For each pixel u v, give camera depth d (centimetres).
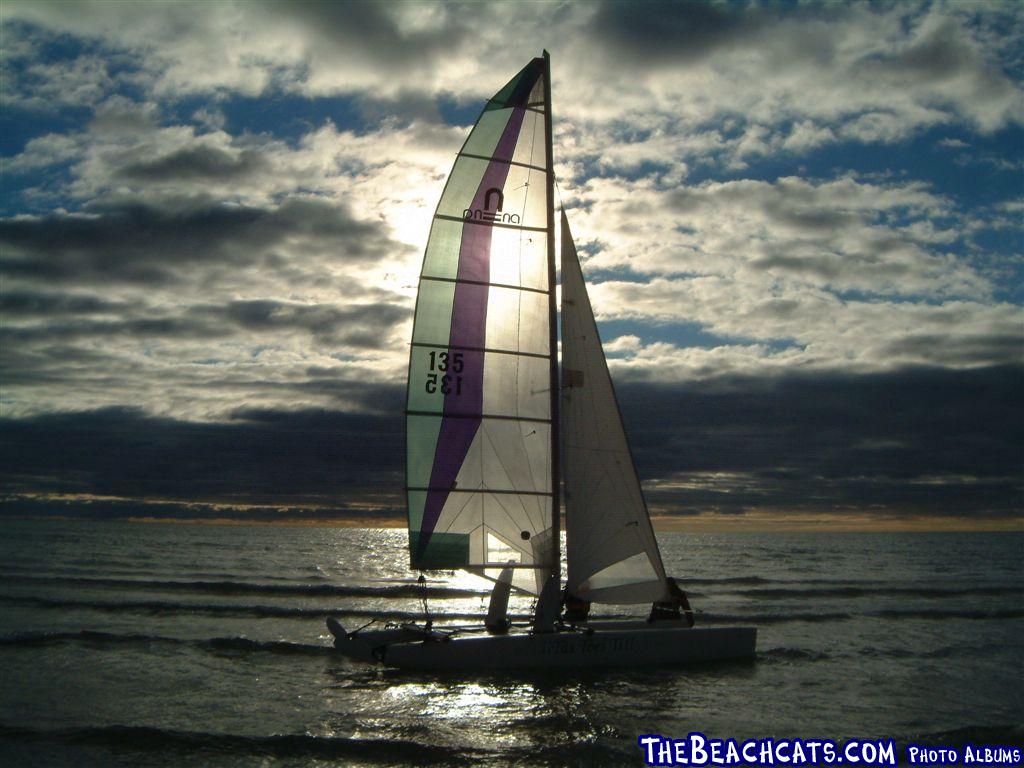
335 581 4356
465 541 1720
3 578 3991
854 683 1864
